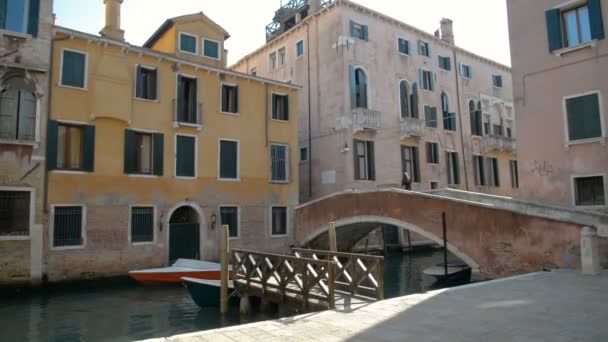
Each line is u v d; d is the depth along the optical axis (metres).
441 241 13.80
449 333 5.32
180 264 15.41
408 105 24.81
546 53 14.70
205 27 19.25
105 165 15.19
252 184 18.95
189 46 18.81
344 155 21.47
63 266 13.99
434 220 14.06
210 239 17.48
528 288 8.12
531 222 11.63
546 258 11.28
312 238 19.23
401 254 23.16
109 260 14.92
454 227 13.46
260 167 19.30
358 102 22.55
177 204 16.78
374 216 16.23
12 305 11.92
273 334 5.50
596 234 10.10
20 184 13.44
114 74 15.54
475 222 12.91
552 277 9.35
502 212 12.29
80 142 14.99
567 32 14.42
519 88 15.31
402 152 23.95
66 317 10.82
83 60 15.09
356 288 9.16
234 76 18.81
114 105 15.39
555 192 14.26
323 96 22.91
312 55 23.77
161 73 16.89
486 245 12.60
